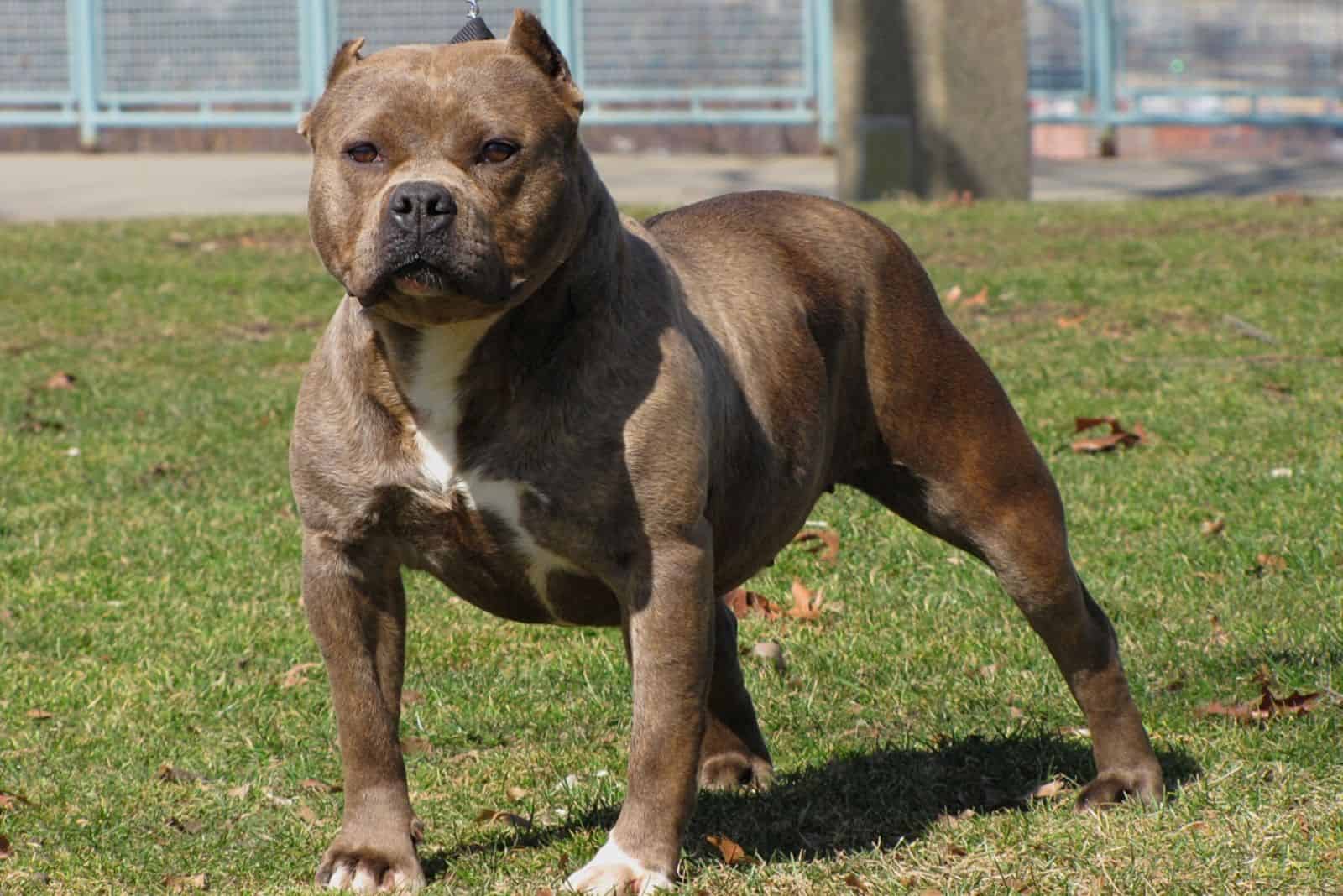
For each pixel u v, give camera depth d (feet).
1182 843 17.19
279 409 38.68
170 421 37.88
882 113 64.75
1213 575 26.96
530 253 15.10
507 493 15.87
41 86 84.74
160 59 83.92
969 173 64.69
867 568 28.17
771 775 20.35
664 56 82.07
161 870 18.16
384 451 15.99
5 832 19.20
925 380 18.95
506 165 14.99
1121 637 24.59
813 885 16.66
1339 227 55.36
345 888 16.48
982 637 25.02
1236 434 34.45
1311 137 84.94
